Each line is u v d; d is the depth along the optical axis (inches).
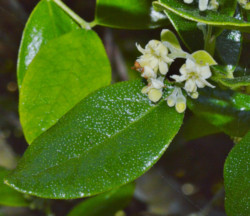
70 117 9.2
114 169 8.8
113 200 14.2
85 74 10.0
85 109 9.3
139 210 20.3
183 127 12.1
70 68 10.0
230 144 21.3
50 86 9.9
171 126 9.1
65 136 9.1
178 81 9.0
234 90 10.3
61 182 8.7
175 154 21.4
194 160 21.4
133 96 9.4
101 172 8.8
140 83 9.4
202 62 9.0
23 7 19.8
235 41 9.8
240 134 10.4
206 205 20.3
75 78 10.0
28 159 8.9
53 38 10.5
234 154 9.0
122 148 9.0
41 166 8.8
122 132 9.2
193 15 8.3
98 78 10.1
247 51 10.2
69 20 10.5
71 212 14.2
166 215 20.2
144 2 10.3
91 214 14.3
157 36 14.4
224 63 9.8
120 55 17.6
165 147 9.0
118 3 10.3
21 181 8.7
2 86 22.4
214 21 8.2
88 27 10.4
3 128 21.7
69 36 10.1
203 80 8.9
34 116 9.8
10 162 21.0
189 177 21.2
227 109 10.4
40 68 9.9
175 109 9.3
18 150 21.5
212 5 9.0
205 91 10.4
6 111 22.0
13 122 21.9
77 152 9.0
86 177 8.8
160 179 20.5
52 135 9.1
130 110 9.3
